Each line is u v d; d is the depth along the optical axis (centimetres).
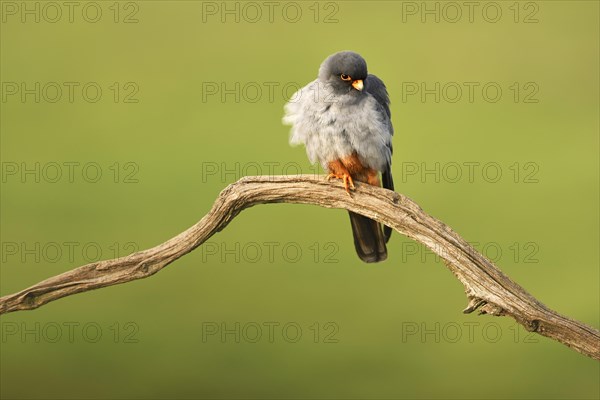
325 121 915
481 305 832
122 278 845
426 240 844
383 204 857
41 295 838
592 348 802
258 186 856
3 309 834
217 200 852
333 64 909
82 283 841
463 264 830
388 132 941
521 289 818
